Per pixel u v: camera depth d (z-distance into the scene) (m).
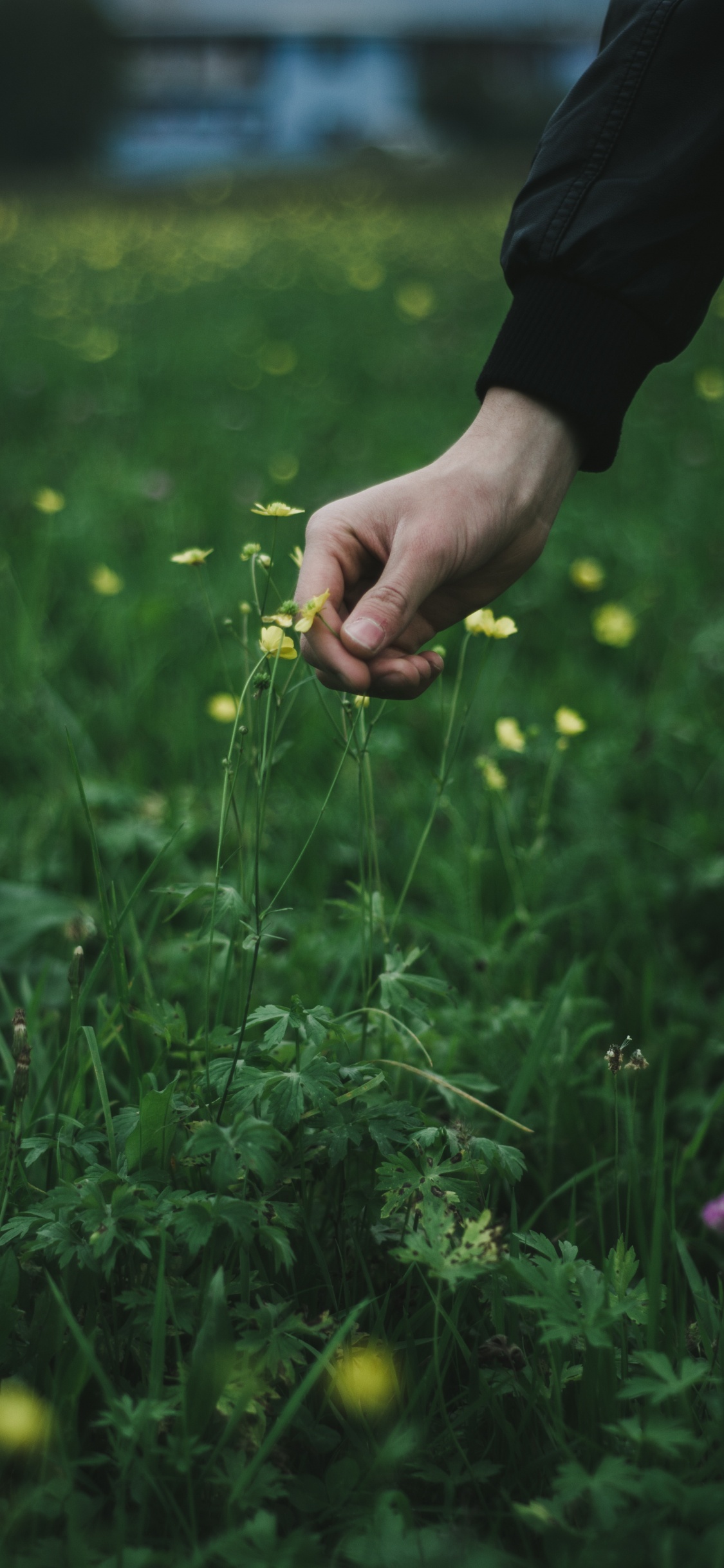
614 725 1.58
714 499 2.51
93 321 5.37
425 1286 0.88
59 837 1.34
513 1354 0.86
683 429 3.19
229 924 0.99
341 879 1.33
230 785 0.92
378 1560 0.76
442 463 0.91
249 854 1.30
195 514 2.43
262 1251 0.90
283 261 7.72
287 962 1.14
